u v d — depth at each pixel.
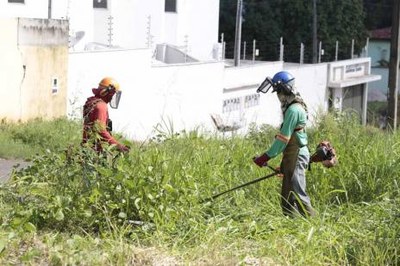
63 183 10.63
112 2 37.94
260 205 11.89
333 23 65.50
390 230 10.12
